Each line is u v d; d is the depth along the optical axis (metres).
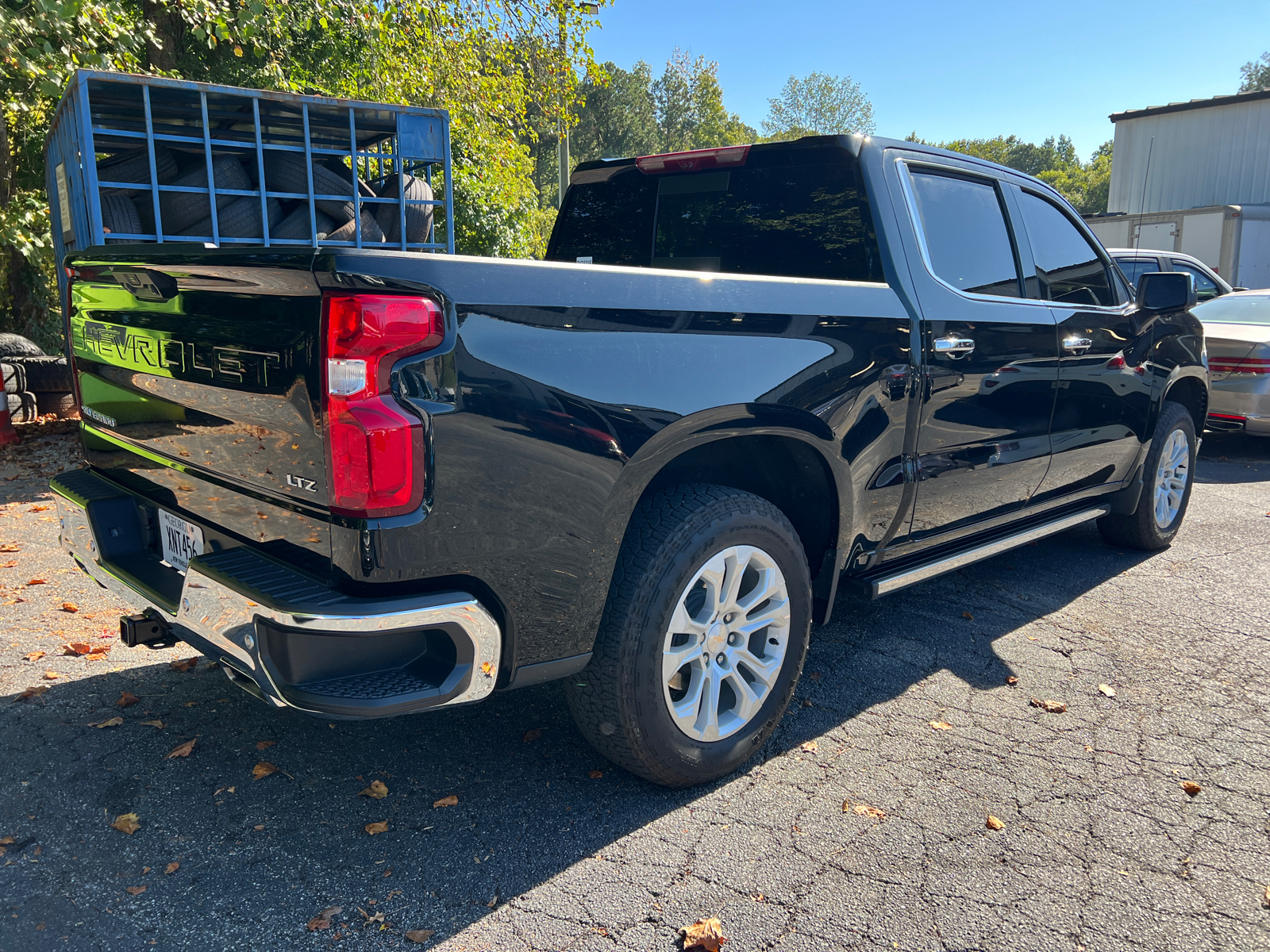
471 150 12.77
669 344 2.29
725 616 2.58
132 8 9.80
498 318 1.97
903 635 3.88
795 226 3.30
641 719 2.40
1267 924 2.11
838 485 2.81
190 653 3.54
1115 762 2.83
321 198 5.96
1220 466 7.96
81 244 5.62
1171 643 3.81
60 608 4.00
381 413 1.80
